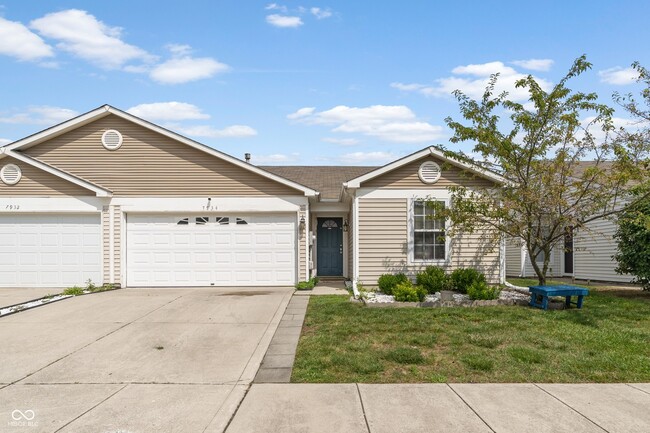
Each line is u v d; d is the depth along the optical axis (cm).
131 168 1347
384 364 607
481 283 1102
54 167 1311
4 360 631
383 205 1304
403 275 1226
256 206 1346
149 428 427
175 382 548
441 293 1048
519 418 449
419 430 424
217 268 1346
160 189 1346
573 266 1708
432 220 1292
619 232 1259
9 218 1325
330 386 534
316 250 1634
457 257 1298
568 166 1035
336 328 791
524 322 833
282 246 1352
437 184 1301
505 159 1055
